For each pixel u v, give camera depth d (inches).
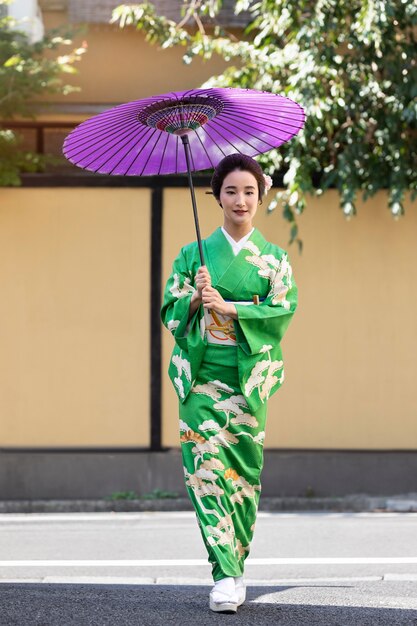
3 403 613.9
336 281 607.8
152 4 645.9
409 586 316.2
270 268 273.7
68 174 614.9
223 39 587.2
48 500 598.9
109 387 613.0
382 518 533.6
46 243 613.9
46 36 604.7
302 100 541.6
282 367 277.0
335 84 551.8
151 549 436.8
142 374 613.0
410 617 251.4
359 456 599.5
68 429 613.9
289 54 562.9
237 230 275.4
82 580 357.4
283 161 603.2
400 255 607.5
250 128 278.7
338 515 548.7
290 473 598.5
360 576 362.9
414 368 607.8
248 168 272.1
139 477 603.8
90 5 647.1
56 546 447.8
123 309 613.6
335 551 424.8
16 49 592.4
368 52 566.9
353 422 607.8
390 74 562.6
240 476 270.8
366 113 578.2
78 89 614.9
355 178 569.9
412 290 607.8
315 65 541.6
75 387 613.9
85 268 613.9
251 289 271.7
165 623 242.8
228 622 244.2
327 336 607.8
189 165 270.2
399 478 598.9
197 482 267.1
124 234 613.6
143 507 589.0
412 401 606.9
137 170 284.0
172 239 612.1
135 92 653.3
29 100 620.1
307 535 469.4
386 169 585.6
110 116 268.2
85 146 275.4
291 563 397.1
